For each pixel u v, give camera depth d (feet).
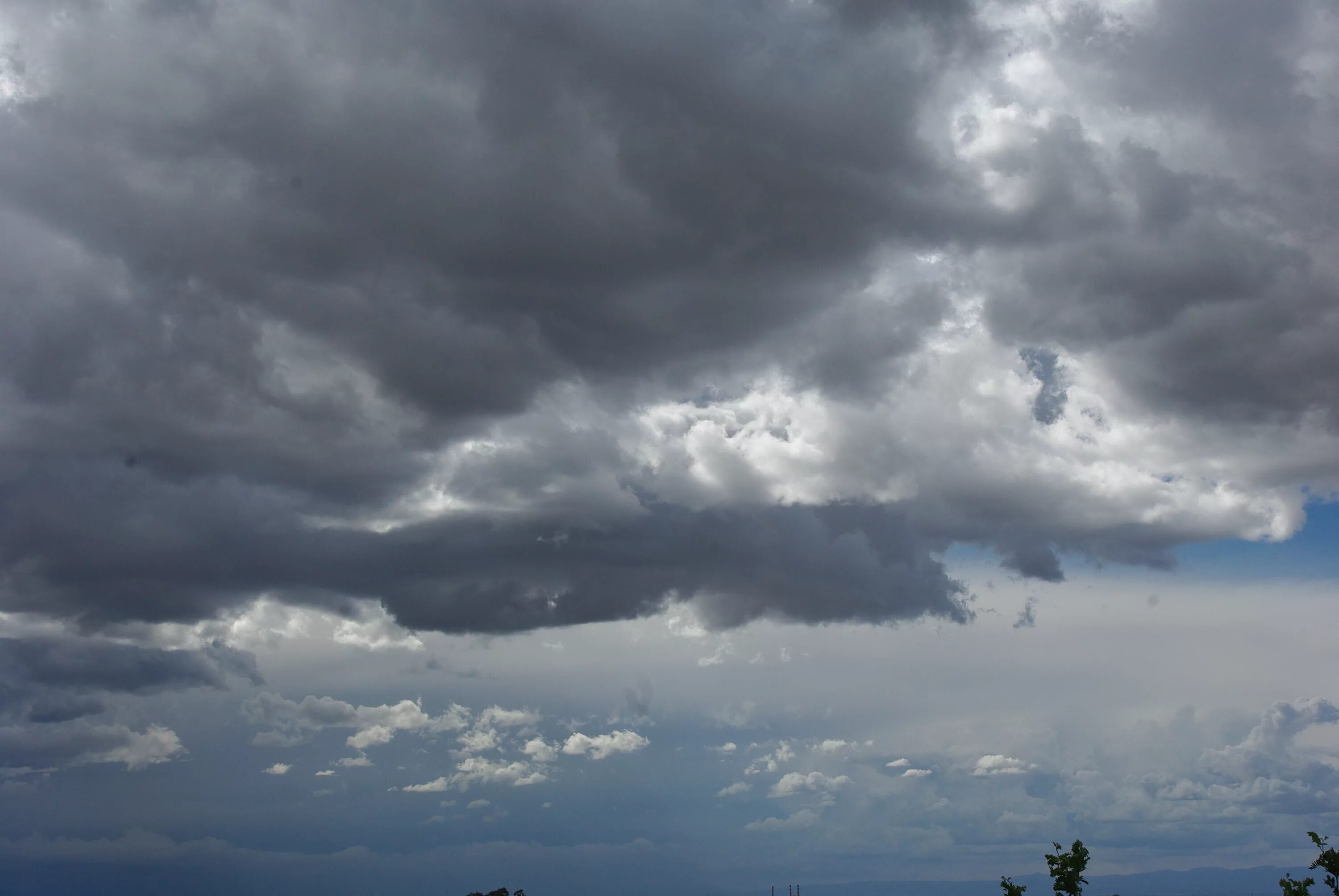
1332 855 281.13
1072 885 318.45
